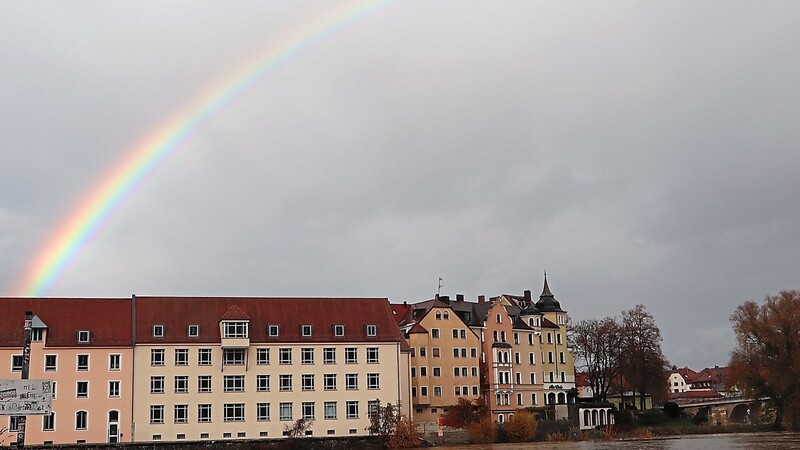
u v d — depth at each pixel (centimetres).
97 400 11100
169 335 11612
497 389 15500
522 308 17475
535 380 16288
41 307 11469
